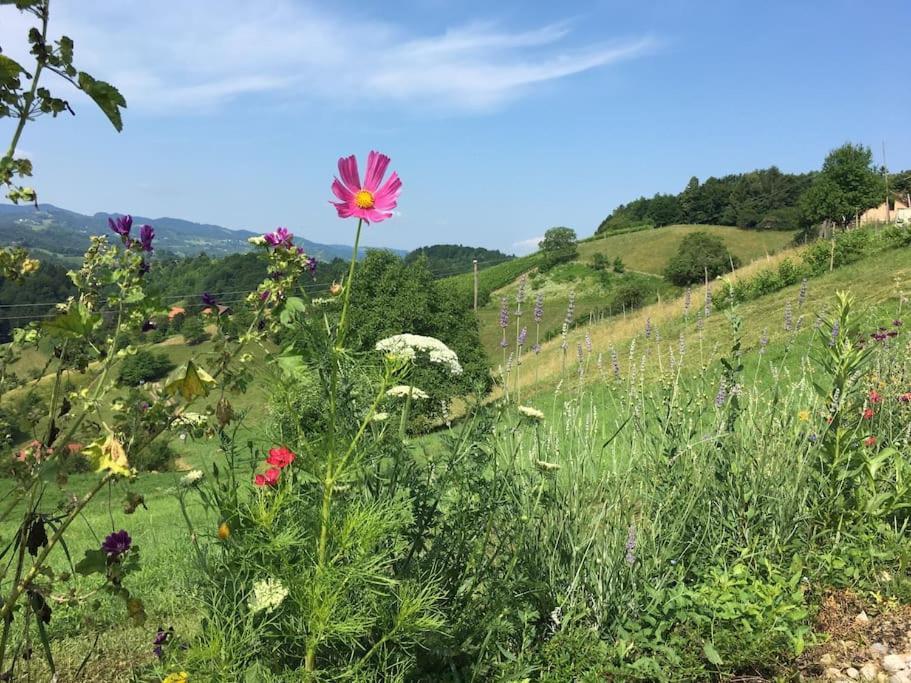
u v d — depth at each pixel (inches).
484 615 111.5
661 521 146.3
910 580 136.0
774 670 119.9
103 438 66.7
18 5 61.2
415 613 87.8
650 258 3312.0
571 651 116.4
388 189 79.2
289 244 86.1
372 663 95.0
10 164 60.9
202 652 78.7
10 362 67.1
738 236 3560.5
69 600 76.4
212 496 97.3
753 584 131.5
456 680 104.7
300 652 93.0
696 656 121.3
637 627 123.9
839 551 144.8
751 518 151.1
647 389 190.7
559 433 161.5
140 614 80.4
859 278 795.4
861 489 149.3
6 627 73.7
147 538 279.1
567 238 3415.4
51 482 70.2
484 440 116.1
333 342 85.8
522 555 126.9
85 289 70.2
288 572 84.0
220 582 95.5
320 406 93.2
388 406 109.5
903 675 113.7
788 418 171.8
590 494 151.4
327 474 85.6
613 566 130.9
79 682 119.6
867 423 178.1
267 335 84.7
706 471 151.4
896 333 201.6
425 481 114.2
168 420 72.8
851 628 128.3
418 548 109.4
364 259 1054.4
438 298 1034.1
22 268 66.8
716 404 163.5
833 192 1840.6
